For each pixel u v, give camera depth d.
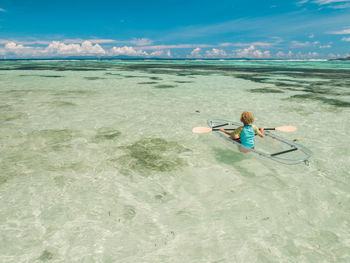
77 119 7.86
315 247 2.73
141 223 3.12
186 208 3.46
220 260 2.54
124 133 6.64
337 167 4.75
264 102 11.23
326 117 8.54
